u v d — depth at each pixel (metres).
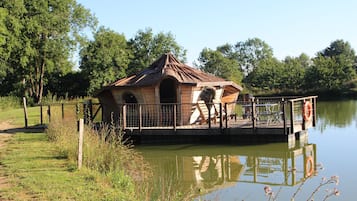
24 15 47.00
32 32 47.72
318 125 26.97
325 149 18.05
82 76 56.94
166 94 23.58
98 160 12.03
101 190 9.34
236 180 13.12
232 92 24.92
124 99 23.14
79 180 10.16
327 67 62.97
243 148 18.77
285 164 15.45
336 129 24.61
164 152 18.31
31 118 29.36
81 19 52.62
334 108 40.31
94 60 56.56
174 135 20.52
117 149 12.98
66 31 50.72
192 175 13.96
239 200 10.75
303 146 18.97
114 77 58.97
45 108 37.62
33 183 9.88
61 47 50.59
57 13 50.25
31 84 53.78
